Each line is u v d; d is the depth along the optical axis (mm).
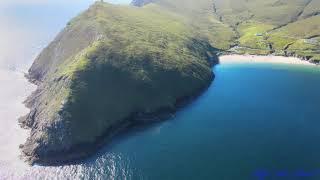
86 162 124688
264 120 153750
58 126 134250
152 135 142875
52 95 152625
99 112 146000
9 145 135375
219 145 133500
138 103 159125
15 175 117062
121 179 113500
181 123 152750
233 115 159500
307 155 125062
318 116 157250
